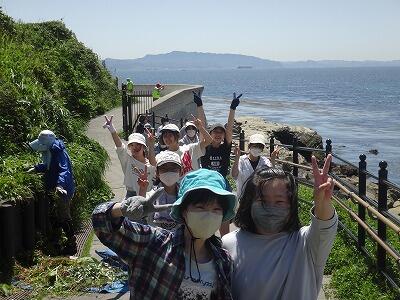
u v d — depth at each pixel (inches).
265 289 59.5
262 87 3056.1
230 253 61.4
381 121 1012.5
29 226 133.7
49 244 139.9
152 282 55.1
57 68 386.6
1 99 181.0
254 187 60.6
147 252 55.5
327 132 844.6
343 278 123.6
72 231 144.4
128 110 380.2
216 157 144.7
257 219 60.2
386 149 667.4
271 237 60.8
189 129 179.6
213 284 57.3
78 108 393.7
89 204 185.6
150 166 129.1
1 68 212.8
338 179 174.9
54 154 142.5
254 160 145.4
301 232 60.9
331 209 57.3
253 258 60.4
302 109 1316.4
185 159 133.5
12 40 302.8
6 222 124.0
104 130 363.9
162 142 143.7
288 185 59.9
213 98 1883.6
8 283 117.3
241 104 1505.9
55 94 257.0
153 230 56.6
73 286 115.6
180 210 57.6
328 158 58.7
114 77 604.4
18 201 129.8
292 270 59.6
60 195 140.0
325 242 58.0
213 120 1015.0
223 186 58.0
